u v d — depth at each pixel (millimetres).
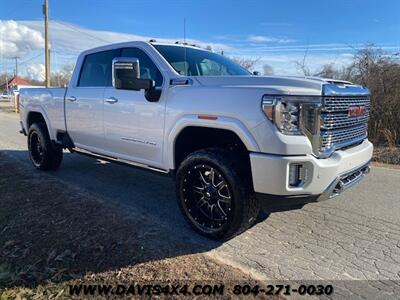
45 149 6809
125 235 4090
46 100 6684
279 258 3639
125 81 4297
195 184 4129
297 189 3475
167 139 4348
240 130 3611
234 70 5344
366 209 4965
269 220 4574
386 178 6707
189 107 4043
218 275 3289
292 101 3428
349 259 3631
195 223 4105
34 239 4117
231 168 3711
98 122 5445
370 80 12367
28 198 5387
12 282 3316
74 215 4684
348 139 4102
